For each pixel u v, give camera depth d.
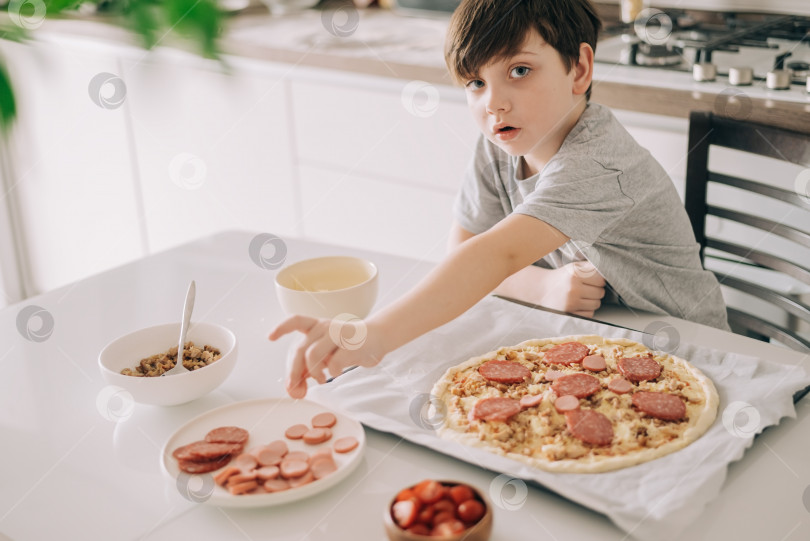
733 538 0.64
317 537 0.66
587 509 0.68
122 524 0.68
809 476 0.71
